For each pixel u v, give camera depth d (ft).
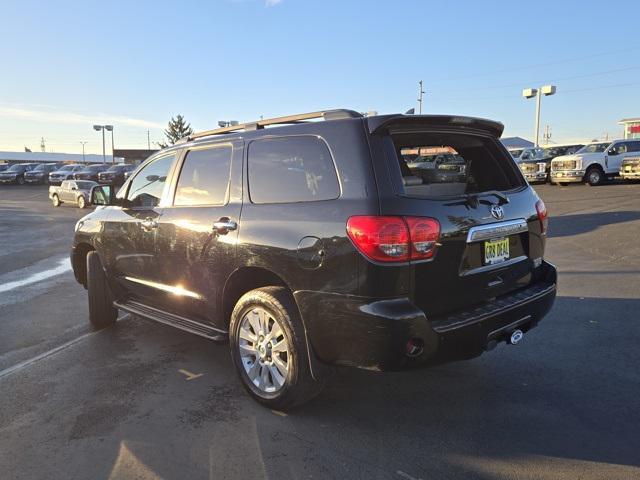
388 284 9.73
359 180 10.27
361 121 10.68
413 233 9.82
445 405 12.06
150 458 10.05
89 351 16.07
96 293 18.12
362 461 9.84
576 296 21.01
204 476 9.46
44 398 12.75
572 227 39.68
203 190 13.69
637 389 12.69
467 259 10.80
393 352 9.71
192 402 12.41
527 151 90.74
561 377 13.47
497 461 9.77
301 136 11.46
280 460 9.91
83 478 9.48
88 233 18.13
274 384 11.73
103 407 12.21
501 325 11.08
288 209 11.27
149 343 16.76
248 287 12.82
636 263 26.84
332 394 12.70
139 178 16.46
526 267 12.59
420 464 9.72
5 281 27.09
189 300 13.93
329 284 10.28
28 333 17.97
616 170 72.54
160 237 14.55
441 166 13.51
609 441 10.40
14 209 84.38
